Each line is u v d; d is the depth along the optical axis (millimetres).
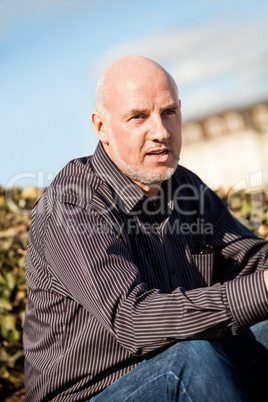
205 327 1895
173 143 2312
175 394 1887
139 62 2299
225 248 2688
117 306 1981
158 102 2258
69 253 2111
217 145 17500
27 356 2320
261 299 1892
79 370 2121
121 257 2090
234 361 2217
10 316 3414
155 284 2270
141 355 1976
